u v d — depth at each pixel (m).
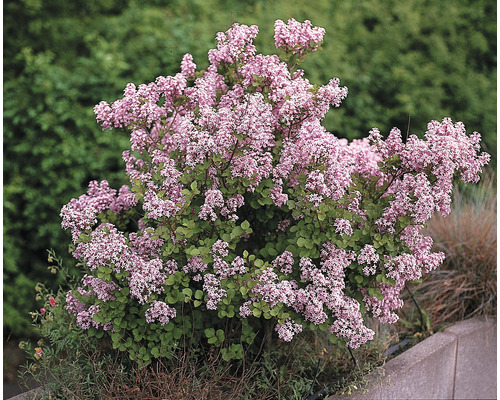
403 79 5.33
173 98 2.80
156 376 2.45
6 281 4.45
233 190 2.54
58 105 4.36
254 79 2.73
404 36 5.54
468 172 2.64
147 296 2.47
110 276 2.43
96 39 4.73
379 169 2.80
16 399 2.65
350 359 3.00
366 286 2.63
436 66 5.54
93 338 2.75
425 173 2.57
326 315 2.45
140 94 2.76
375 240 2.53
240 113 2.46
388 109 5.29
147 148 2.84
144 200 2.53
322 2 5.39
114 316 2.49
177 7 5.04
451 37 5.74
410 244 2.57
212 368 2.54
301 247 2.53
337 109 5.02
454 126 2.68
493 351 3.79
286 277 2.54
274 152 2.68
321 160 2.53
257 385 2.68
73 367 2.55
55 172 4.46
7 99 4.45
